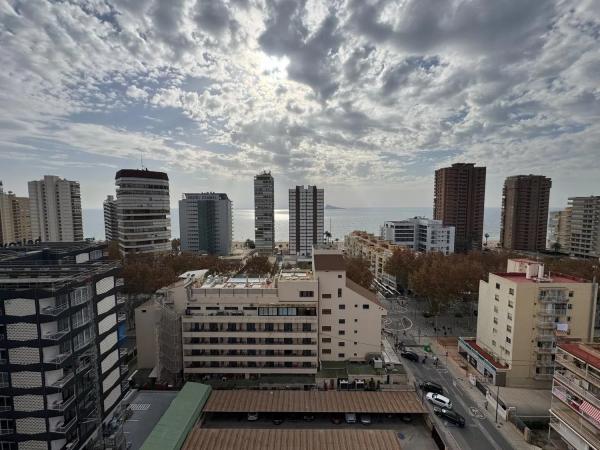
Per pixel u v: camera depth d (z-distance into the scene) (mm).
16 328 36625
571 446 43719
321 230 187500
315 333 61406
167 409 50312
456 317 98125
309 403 52406
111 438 43344
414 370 67750
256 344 61344
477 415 53406
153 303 70875
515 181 197000
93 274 43094
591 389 41594
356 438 44188
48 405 37219
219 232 196500
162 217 136625
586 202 167125
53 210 163000
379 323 65375
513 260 73125
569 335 60250
